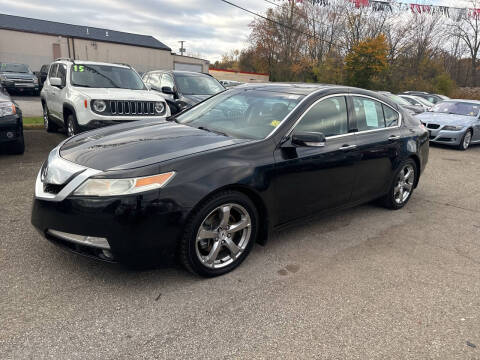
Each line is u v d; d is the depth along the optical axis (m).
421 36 38.22
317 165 3.60
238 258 3.19
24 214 4.02
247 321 2.54
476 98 36.47
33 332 2.29
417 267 3.47
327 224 4.42
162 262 2.77
